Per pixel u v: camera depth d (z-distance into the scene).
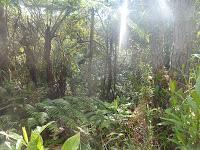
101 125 4.12
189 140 3.29
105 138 4.01
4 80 5.78
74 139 2.41
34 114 4.27
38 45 6.52
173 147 3.69
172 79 4.23
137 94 5.17
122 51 7.99
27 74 6.34
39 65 6.45
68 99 4.94
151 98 4.24
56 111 4.38
